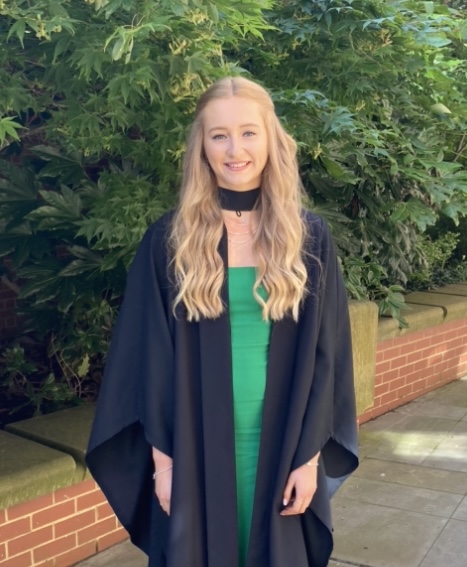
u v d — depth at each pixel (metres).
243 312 1.99
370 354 4.79
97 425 2.04
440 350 6.23
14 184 3.89
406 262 6.02
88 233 3.35
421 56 4.54
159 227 2.07
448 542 3.54
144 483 2.19
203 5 2.83
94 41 2.89
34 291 3.91
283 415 2.01
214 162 1.98
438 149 4.96
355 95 4.28
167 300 2.00
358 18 4.20
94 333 4.20
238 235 2.03
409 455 4.71
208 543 1.98
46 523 3.06
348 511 3.88
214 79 3.19
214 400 1.97
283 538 2.01
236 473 2.00
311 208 4.58
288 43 4.21
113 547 3.36
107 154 4.14
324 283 2.06
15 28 2.61
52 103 3.39
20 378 4.75
